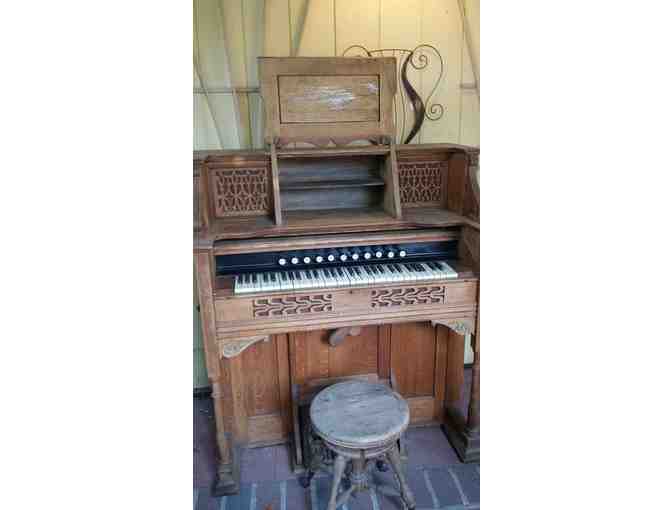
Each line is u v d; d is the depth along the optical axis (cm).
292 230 171
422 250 186
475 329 174
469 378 249
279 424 203
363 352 201
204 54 201
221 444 175
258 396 199
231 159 176
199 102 205
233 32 201
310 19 204
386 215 186
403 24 211
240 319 158
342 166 197
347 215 187
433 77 219
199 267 151
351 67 179
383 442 144
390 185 185
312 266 177
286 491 181
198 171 160
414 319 169
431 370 209
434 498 176
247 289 156
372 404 159
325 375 200
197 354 233
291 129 176
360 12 207
